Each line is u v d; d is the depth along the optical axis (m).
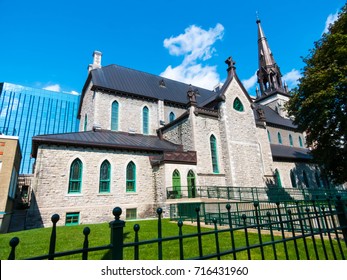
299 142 43.06
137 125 29.73
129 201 19.97
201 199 18.31
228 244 8.92
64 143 18.17
